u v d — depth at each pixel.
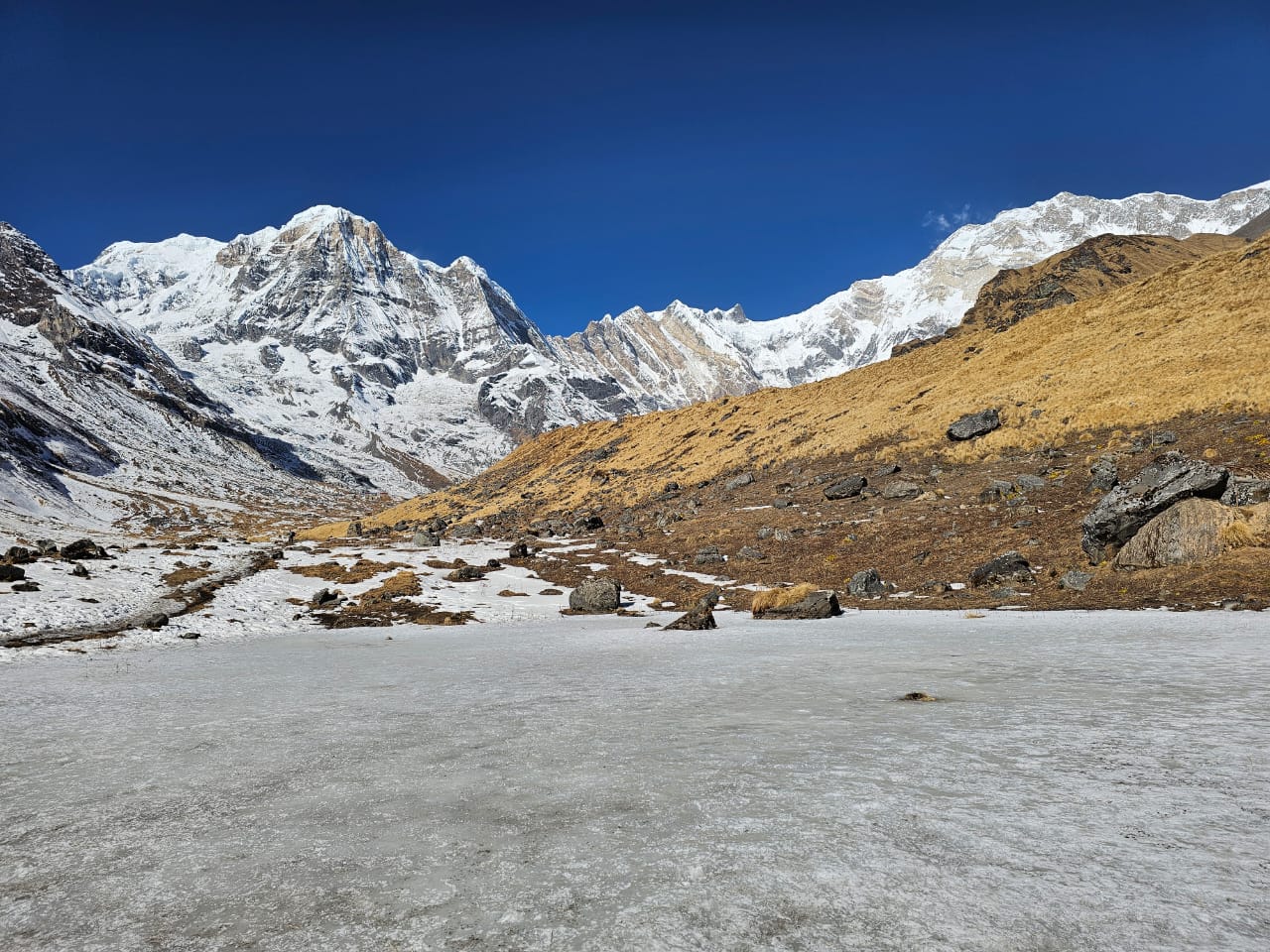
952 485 51.47
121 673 17.84
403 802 6.87
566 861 5.35
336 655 21.67
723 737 9.14
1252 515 27.03
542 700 12.55
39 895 5.04
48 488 144.00
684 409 132.12
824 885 4.76
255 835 6.11
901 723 9.60
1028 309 112.06
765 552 47.38
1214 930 3.93
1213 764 7.08
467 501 129.62
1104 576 28.92
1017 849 5.20
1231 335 56.91
